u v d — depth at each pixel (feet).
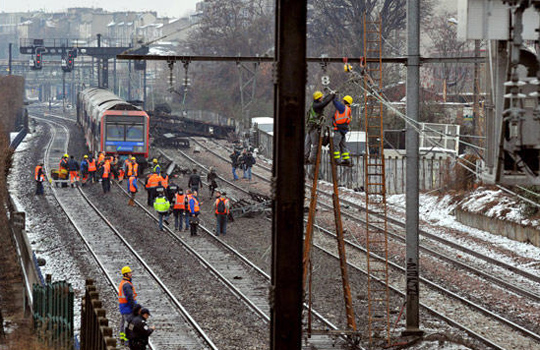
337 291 246.27
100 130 542.98
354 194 455.22
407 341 195.42
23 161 625.82
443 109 539.29
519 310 224.53
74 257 299.99
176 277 268.41
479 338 195.42
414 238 199.21
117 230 352.08
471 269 273.95
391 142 485.97
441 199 407.44
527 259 288.51
